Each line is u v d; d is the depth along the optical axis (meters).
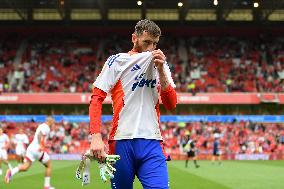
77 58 155.12
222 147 123.19
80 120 128.75
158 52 12.42
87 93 133.75
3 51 156.75
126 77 12.84
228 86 140.25
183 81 143.88
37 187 42.88
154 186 12.23
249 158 122.12
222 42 164.00
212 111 138.00
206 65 152.62
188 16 163.38
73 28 164.88
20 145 81.19
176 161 108.69
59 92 135.50
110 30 165.12
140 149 12.62
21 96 131.62
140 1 139.00
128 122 12.79
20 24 164.00
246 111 137.62
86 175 12.71
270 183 49.62
